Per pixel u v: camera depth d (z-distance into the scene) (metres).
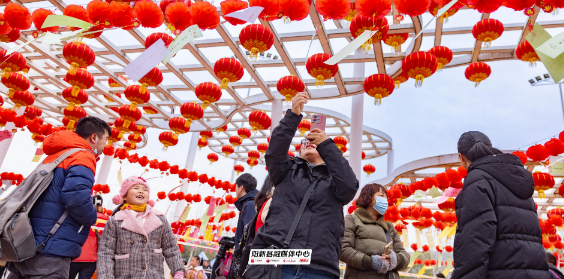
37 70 9.00
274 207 1.55
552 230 9.57
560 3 2.74
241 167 10.99
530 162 6.98
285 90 5.22
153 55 2.10
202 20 3.24
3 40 4.44
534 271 1.58
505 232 1.64
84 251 2.70
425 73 4.10
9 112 8.29
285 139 1.57
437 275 7.73
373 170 10.09
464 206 1.71
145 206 2.51
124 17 3.44
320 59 4.24
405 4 2.95
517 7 2.88
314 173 1.62
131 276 2.21
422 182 6.72
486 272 1.54
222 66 4.69
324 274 1.40
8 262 1.98
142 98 6.41
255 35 3.73
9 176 11.05
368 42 3.73
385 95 4.66
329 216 1.48
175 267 2.42
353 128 8.19
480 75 4.86
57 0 5.48
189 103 6.62
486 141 1.98
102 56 8.59
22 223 1.79
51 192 1.99
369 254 2.50
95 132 2.38
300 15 3.11
